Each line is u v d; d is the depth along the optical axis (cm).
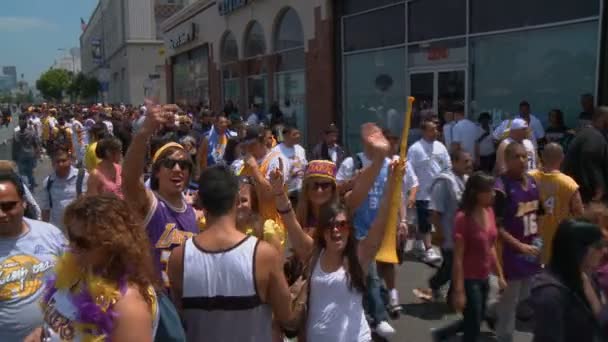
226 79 2348
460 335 539
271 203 419
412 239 873
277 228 397
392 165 390
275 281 279
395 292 603
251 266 271
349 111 1512
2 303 329
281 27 1820
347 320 350
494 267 488
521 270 495
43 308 243
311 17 1588
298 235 373
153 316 233
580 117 864
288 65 1789
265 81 1967
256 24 2002
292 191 782
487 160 997
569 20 916
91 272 225
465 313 475
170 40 3169
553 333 291
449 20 1163
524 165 508
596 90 868
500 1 1042
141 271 231
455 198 586
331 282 350
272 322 300
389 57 1351
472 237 463
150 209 334
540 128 920
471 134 992
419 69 1258
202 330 274
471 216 466
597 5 867
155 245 331
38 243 346
